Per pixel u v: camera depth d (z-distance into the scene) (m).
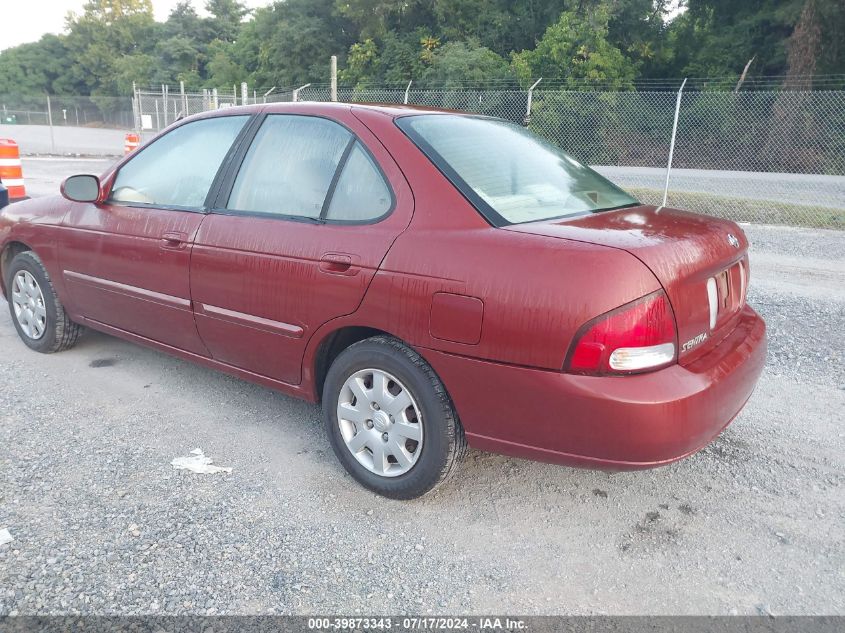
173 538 2.59
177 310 3.56
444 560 2.52
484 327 2.42
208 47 67.88
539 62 29.17
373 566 2.47
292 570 2.44
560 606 2.29
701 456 3.31
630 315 2.25
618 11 30.81
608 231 2.52
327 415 3.04
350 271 2.77
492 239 2.49
